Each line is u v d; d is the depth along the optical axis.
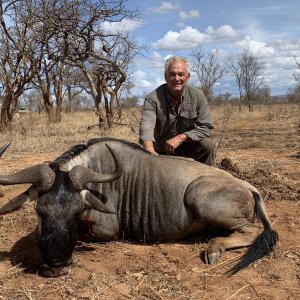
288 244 2.27
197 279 1.94
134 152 2.43
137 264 2.10
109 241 2.43
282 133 7.49
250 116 14.77
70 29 7.49
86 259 2.18
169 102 2.77
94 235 2.37
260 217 2.34
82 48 7.99
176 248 2.28
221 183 2.29
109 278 1.96
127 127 8.06
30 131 7.99
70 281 1.94
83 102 24.28
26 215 2.86
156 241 2.40
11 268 2.07
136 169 2.39
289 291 1.82
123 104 9.66
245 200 2.30
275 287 1.86
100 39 7.77
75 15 7.47
